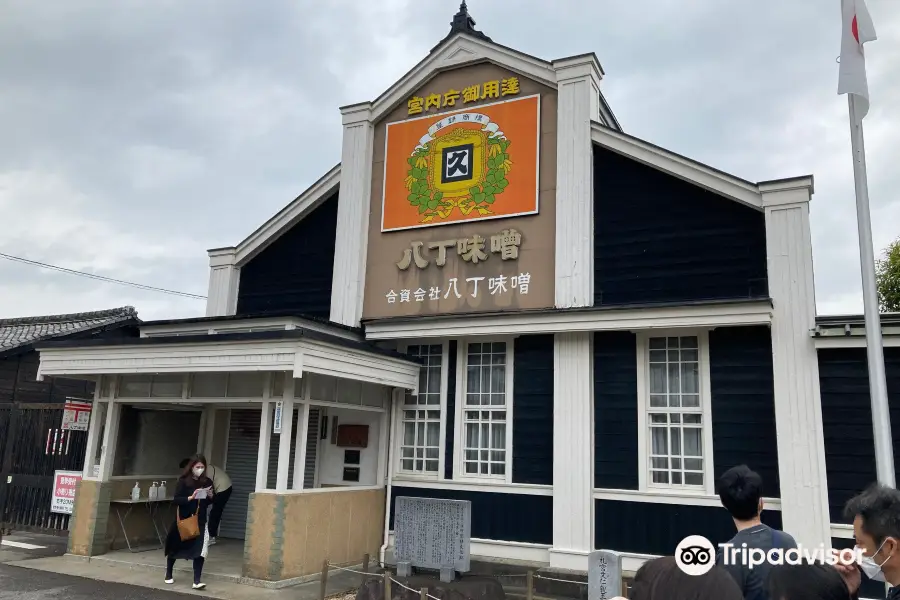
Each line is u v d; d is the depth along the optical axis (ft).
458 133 37.83
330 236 40.86
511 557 32.35
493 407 34.58
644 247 32.76
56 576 31.50
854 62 24.30
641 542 30.07
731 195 31.07
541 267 34.42
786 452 27.91
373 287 38.37
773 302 29.22
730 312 29.09
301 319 34.22
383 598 26.63
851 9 24.75
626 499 30.68
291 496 30.81
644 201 33.19
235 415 42.27
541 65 36.04
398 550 30.83
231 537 40.83
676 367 31.35
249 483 40.91
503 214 35.70
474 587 27.81
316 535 31.83
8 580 30.58
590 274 33.19
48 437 42.96
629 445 31.22
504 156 36.40
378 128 40.52
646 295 32.27
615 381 32.04
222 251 43.27
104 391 37.42
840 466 27.22
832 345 27.99
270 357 29.63
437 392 36.55
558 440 32.17
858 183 23.61
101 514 35.68
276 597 28.27
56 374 36.29
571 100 35.04
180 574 31.94
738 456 29.19
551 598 29.53
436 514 30.32
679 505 29.68
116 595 28.37
